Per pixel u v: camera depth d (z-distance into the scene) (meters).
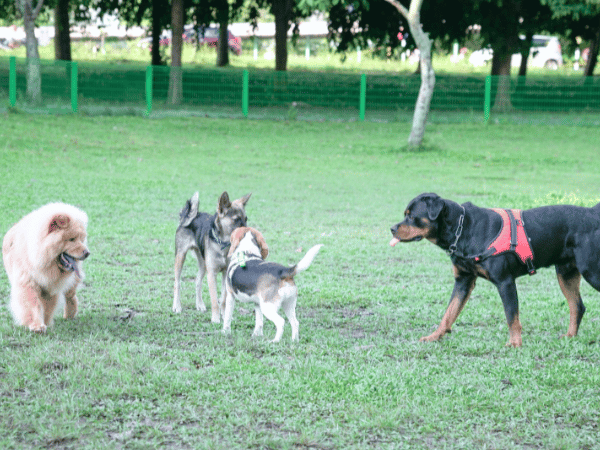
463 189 15.81
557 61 57.03
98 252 9.20
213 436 3.92
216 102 28.86
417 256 9.78
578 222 5.79
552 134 27.20
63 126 22.78
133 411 4.18
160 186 14.90
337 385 4.68
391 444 3.87
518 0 32.81
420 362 5.25
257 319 6.04
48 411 4.11
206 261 6.56
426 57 22.22
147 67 27.56
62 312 6.51
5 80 25.42
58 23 35.25
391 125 28.52
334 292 7.64
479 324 6.58
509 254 5.66
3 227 9.86
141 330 6.06
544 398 4.52
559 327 6.45
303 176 17.58
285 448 3.77
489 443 3.91
